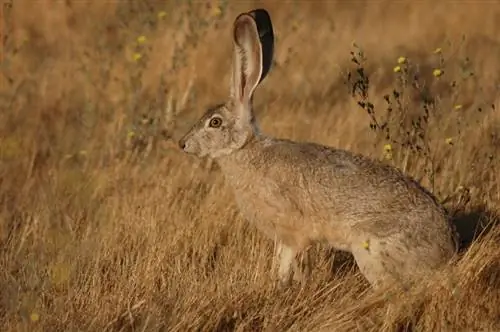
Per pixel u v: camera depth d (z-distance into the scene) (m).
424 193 12.75
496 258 12.79
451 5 26.89
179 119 18.20
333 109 19.56
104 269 13.76
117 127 18.11
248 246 14.09
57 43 23.23
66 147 17.81
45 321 12.18
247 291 12.81
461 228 13.99
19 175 16.92
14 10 24.30
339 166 12.70
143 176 16.34
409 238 12.31
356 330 11.91
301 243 12.99
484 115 17.97
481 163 15.74
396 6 27.17
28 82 20.38
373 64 22.45
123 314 12.41
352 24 25.69
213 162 16.48
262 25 13.37
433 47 23.52
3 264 13.85
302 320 12.39
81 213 15.25
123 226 14.64
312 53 23.19
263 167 12.99
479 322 12.02
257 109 19.61
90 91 20.19
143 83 20.09
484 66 21.27
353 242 12.59
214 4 22.20
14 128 18.70
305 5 27.05
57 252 13.82
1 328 12.19
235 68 13.28
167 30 21.42
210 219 14.61
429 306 12.09
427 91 17.77
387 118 16.27
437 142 16.17
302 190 12.72
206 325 12.27
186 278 13.26
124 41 21.12
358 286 13.00
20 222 15.34
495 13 26.02
